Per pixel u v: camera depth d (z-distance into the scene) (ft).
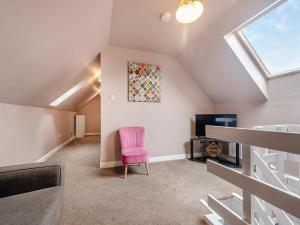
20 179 3.60
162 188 7.21
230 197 6.28
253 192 3.22
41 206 2.93
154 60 11.33
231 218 3.93
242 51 8.84
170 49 10.84
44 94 9.22
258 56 8.91
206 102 12.96
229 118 10.69
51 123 13.15
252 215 3.49
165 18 7.86
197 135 11.69
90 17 5.90
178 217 5.24
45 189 3.59
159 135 11.44
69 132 20.04
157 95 11.30
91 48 8.63
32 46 4.75
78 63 9.12
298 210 2.48
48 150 12.44
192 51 10.52
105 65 10.12
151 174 8.86
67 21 4.99
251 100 10.32
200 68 11.20
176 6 7.35
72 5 4.53
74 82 11.78
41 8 3.80
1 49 4.00
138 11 7.59
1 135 6.68
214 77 11.03
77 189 7.12
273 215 4.75
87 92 18.04
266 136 2.94
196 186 7.39
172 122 11.83
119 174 8.87
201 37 9.30
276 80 8.84
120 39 9.60
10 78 5.45
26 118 8.88
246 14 6.98
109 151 10.19
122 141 9.57
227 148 11.75
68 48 6.66
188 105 12.34
